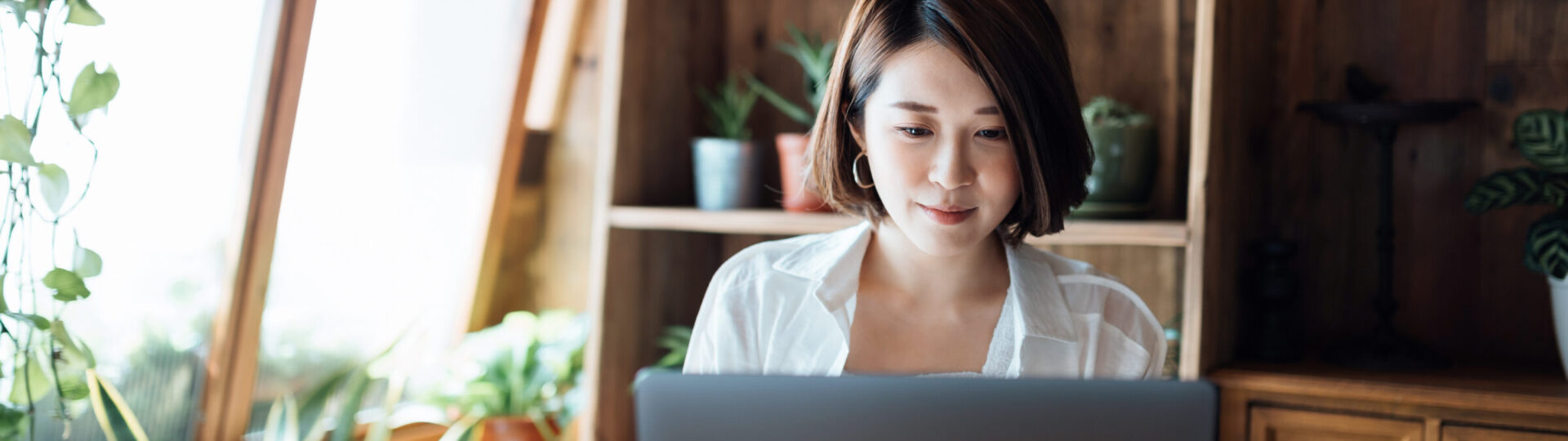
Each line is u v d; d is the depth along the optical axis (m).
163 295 2.13
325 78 2.30
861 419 0.70
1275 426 1.76
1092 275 1.06
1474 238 1.98
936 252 0.89
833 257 1.04
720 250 2.56
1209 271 1.73
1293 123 2.08
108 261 2.01
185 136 2.08
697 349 1.15
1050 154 0.87
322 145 2.34
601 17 2.74
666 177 2.29
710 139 2.17
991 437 0.69
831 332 1.04
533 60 2.69
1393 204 2.04
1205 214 1.71
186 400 2.24
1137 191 1.90
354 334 2.54
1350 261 2.05
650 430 0.73
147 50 1.98
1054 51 0.86
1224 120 1.80
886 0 0.88
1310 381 1.72
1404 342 1.86
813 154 1.02
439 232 2.69
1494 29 1.94
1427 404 1.66
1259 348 1.91
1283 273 1.90
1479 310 1.97
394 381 2.39
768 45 2.47
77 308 1.99
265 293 2.26
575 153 2.81
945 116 0.84
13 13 1.58
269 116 2.17
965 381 0.70
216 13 2.07
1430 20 1.98
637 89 2.16
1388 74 2.01
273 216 2.22
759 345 1.09
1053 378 0.69
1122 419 0.68
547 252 2.86
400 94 2.48
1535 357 1.94
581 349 2.61
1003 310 1.00
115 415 1.92
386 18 2.40
